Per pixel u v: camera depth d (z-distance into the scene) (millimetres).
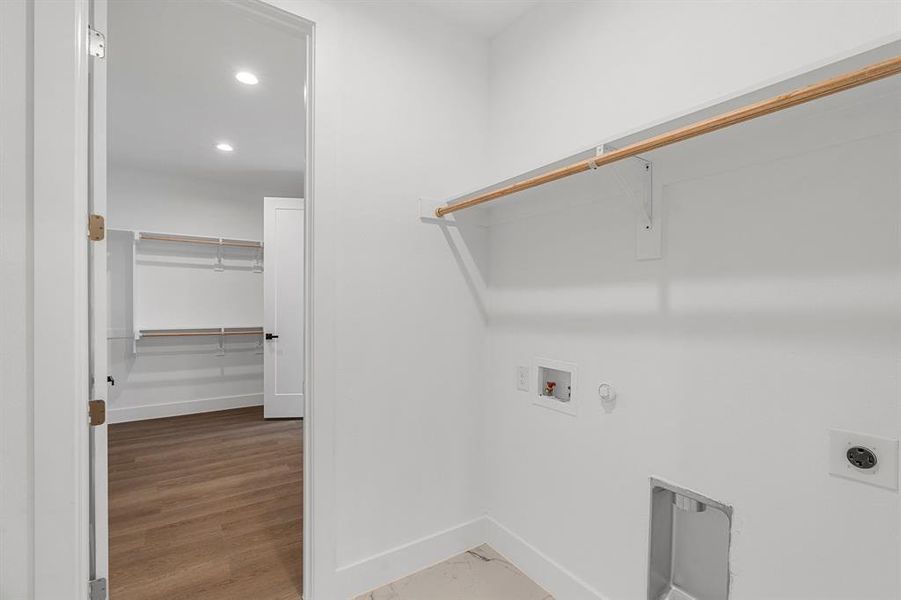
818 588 971
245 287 4488
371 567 1613
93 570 1145
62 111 1019
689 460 1207
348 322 1567
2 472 966
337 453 1544
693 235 1203
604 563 1432
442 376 1819
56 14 1013
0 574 966
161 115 2828
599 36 1489
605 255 1444
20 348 982
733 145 1104
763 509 1061
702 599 1259
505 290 1877
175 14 1854
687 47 1229
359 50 1596
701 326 1185
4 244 967
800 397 999
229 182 4355
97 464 1144
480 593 1601
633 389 1353
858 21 916
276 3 1410
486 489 1961
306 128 1529
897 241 864
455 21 1854
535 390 1707
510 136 1865
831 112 932
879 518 887
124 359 3871
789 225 1019
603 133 1470
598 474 1457
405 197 1712
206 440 3385
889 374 873
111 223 3805
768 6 1061
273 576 1708
